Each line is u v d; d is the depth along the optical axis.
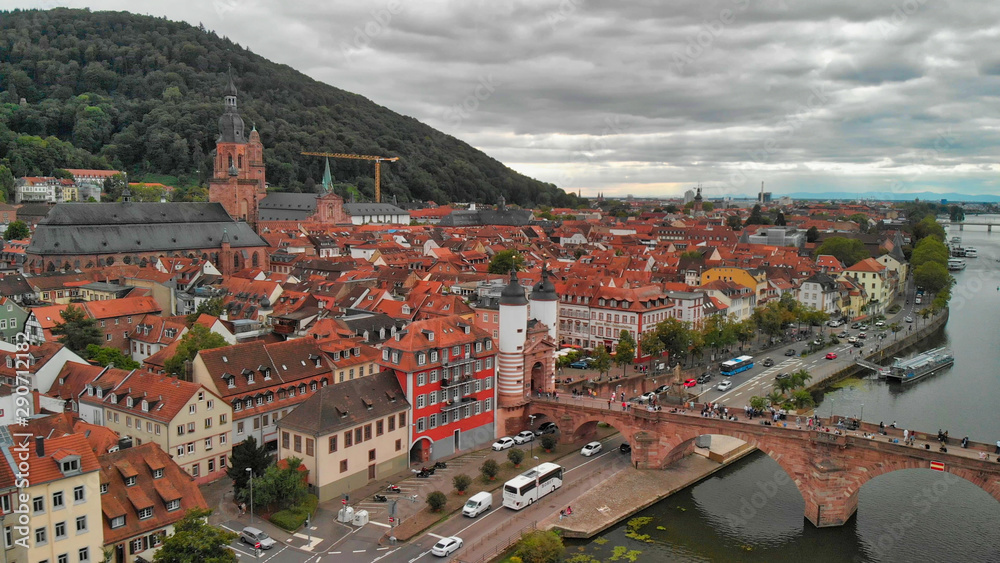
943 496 128.25
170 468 97.44
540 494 119.75
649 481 129.00
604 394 167.50
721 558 106.00
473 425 141.25
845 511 115.19
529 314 167.38
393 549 100.44
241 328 167.75
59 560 82.12
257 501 106.31
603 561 104.19
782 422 123.75
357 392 122.25
